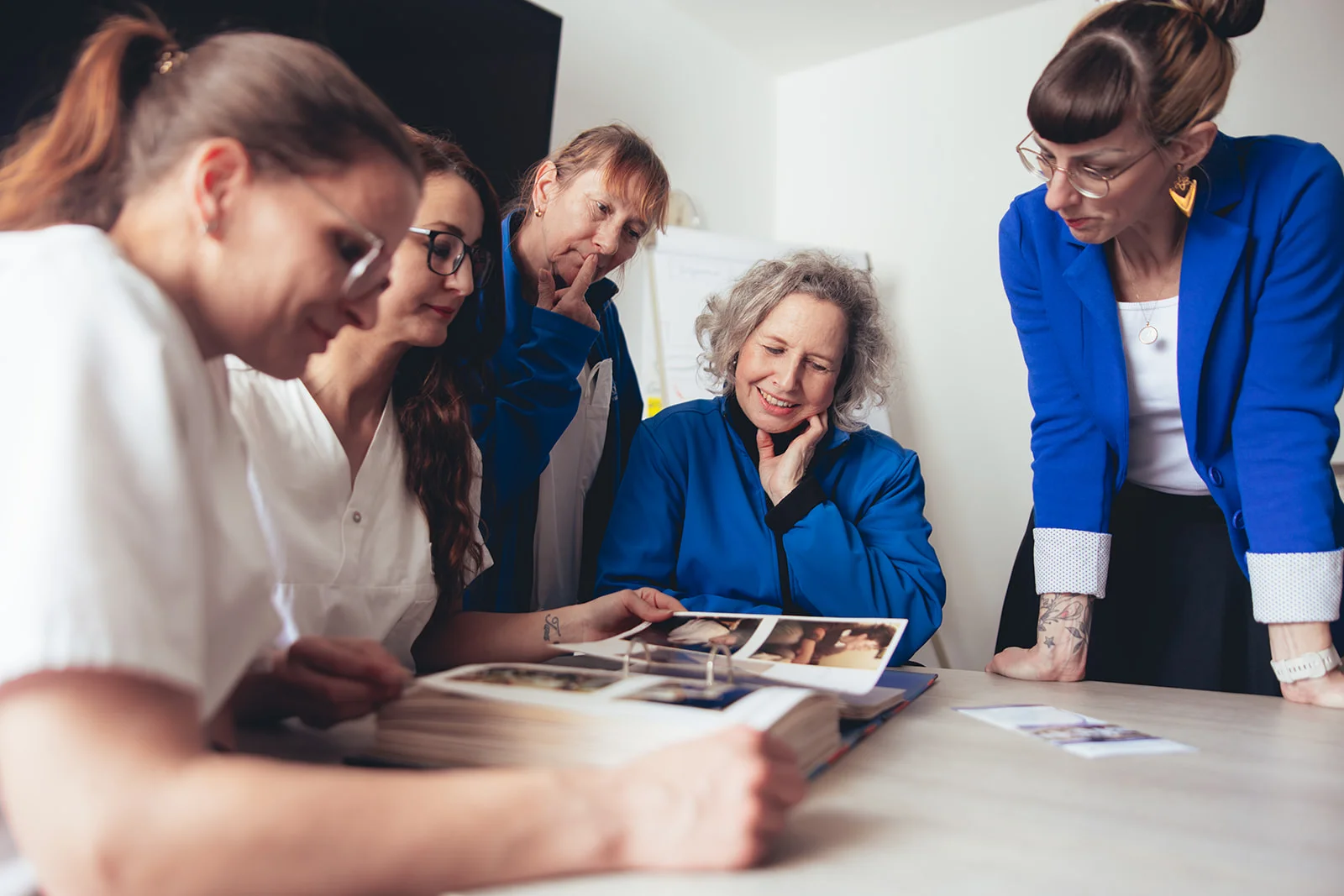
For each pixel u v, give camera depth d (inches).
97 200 21.0
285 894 15.0
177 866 14.4
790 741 24.3
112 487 15.9
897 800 24.5
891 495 66.5
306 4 74.0
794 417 64.7
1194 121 41.1
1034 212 56.7
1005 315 135.9
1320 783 27.4
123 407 16.8
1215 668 59.1
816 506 62.2
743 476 65.4
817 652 36.0
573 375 63.5
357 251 20.8
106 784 14.4
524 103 100.0
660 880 18.2
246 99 19.9
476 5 92.7
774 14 137.7
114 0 58.4
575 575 73.9
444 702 25.1
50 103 53.6
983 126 138.7
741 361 65.2
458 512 42.8
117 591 15.2
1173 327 52.9
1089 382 54.6
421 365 42.6
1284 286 48.1
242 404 35.9
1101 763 29.0
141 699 15.3
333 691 28.0
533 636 42.7
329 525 38.1
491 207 44.1
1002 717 35.8
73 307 17.1
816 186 153.4
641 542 62.6
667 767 18.6
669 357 121.0
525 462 62.2
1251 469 48.0
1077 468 55.1
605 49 120.9
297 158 20.1
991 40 138.4
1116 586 62.7
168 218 20.1
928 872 19.3
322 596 37.1
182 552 16.8
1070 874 19.4
